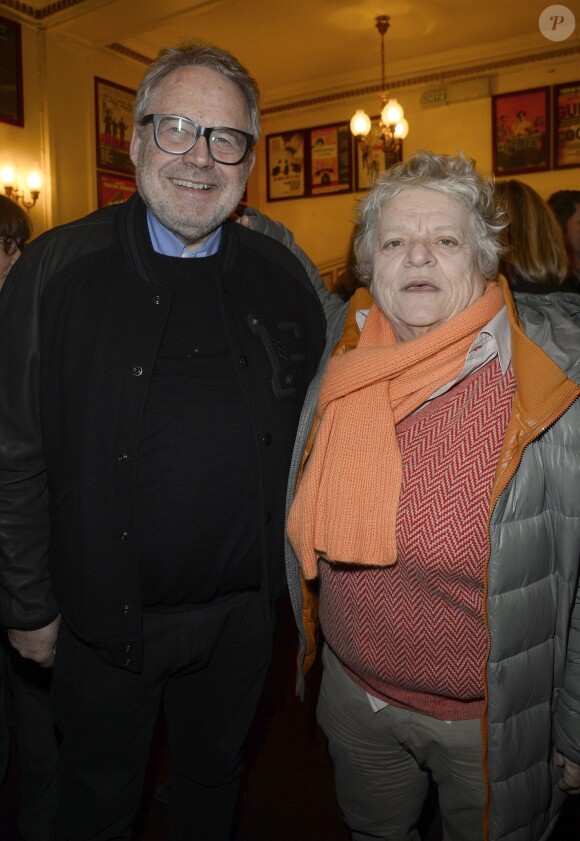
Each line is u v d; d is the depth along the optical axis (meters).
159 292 1.31
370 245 1.26
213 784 1.61
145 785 2.08
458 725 1.24
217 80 1.28
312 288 1.63
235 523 1.37
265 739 2.33
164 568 1.32
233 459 1.35
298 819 1.96
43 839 1.82
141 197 1.37
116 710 1.40
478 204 1.17
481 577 1.10
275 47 7.03
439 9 6.23
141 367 1.28
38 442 1.35
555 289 1.67
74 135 6.27
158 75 1.30
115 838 1.51
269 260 1.54
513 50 7.04
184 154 1.26
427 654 1.19
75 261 1.31
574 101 6.95
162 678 1.45
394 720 1.29
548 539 1.10
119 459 1.27
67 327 1.28
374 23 6.50
